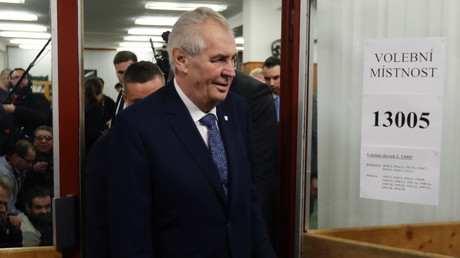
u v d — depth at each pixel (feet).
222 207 3.92
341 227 5.52
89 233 4.40
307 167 5.41
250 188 4.43
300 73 5.33
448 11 5.06
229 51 3.73
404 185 5.11
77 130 4.78
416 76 4.99
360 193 5.31
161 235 3.82
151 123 3.76
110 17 26.66
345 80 5.36
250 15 23.18
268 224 6.71
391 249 4.88
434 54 4.91
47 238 4.90
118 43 36.29
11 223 4.84
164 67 7.08
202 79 3.75
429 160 4.99
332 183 5.49
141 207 3.65
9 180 4.80
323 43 5.36
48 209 4.88
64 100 4.73
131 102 5.36
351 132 5.38
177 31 3.81
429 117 4.96
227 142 4.11
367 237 5.39
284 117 5.61
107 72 37.01
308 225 5.49
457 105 5.09
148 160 3.71
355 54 5.30
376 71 5.16
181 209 3.74
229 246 3.94
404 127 5.05
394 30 5.16
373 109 5.18
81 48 4.73
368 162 5.24
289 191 5.65
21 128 4.78
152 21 28.04
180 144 3.81
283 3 5.45
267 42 23.57
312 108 5.38
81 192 4.80
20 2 4.62
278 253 5.81
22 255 4.77
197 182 3.76
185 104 3.98
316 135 5.44
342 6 5.32
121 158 3.71
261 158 6.54
